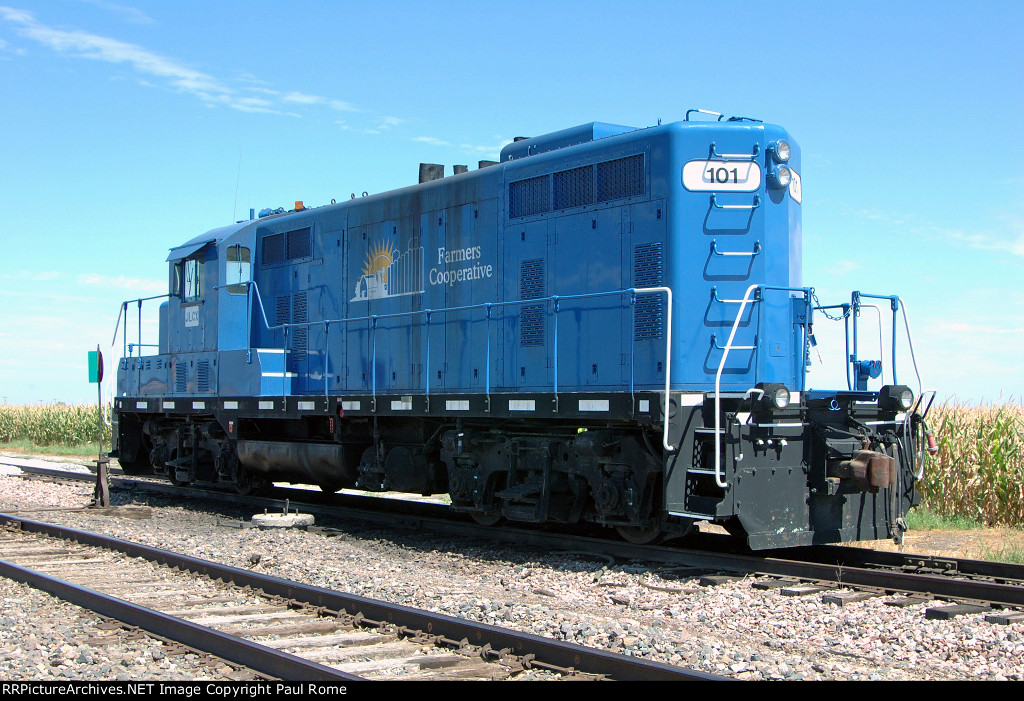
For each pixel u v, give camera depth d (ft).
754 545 27.37
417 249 39.52
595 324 32.17
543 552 32.40
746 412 27.86
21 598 24.73
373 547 34.40
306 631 20.93
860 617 22.36
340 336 43.11
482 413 33.91
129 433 57.77
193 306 50.19
